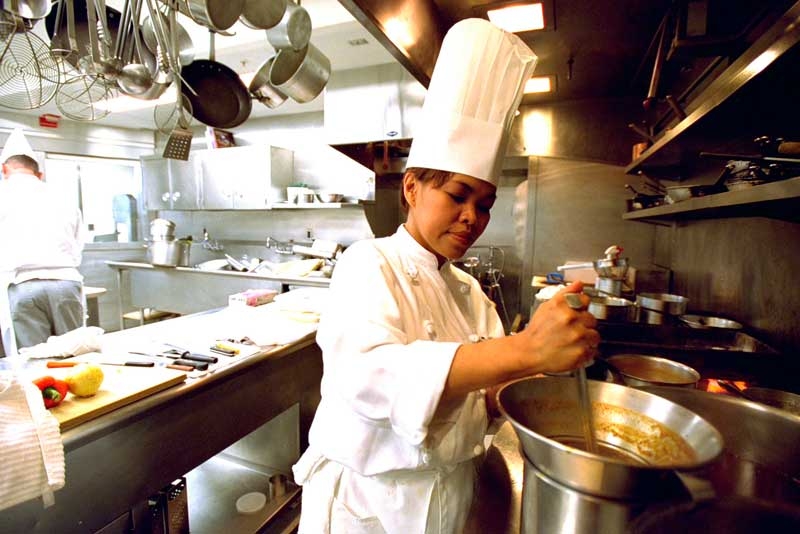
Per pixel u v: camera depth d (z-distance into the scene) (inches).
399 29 54.9
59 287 109.5
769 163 35.7
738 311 62.9
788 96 37.0
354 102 117.8
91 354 54.2
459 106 26.5
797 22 24.7
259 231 183.0
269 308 82.9
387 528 27.7
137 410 42.6
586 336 17.5
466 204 26.5
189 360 53.9
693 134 54.2
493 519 25.5
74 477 38.8
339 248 155.9
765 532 13.8
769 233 54.6
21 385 37.1
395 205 149.9
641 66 88.6
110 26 74.5
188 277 159.9
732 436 26.1
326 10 98.4
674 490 16.4
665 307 69.4
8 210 103.5
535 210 113.0
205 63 79.0
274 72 86.7
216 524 62.4
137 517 46.4
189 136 81.2
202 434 52.5
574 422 24.2
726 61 61.8
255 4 64.9
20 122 165.0
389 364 20.3
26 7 54.1
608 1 64.3
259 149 162.1
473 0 64.6
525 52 28.5
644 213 68.5
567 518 17.5
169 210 194.2
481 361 18.6
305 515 31.4
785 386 44.9
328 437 28.1
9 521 34.5
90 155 184.5
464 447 26.5
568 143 120.0
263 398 63.1
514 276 137.9
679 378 38.1
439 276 30.6
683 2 54.7
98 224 191.8
